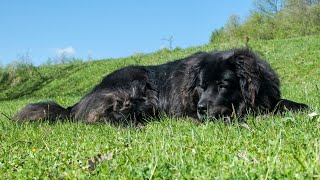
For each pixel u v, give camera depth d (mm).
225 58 1733
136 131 1512
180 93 1857
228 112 1673
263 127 1241
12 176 923
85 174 864
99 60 9141
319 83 3510
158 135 1304
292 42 7352
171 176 800
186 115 1833
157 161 860
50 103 2039
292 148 919
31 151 1197
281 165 788
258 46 7371
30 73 8891
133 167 873
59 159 1079
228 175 745
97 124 1797
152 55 8523
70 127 1698
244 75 1693
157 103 1971
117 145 1194
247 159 852
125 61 8430
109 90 1926
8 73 8969
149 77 2006
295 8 13133
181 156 918
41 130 1647
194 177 765
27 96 7746
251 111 1703
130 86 1938
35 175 916
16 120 1962
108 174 847
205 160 899
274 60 6250
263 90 1727
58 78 8406
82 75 8180
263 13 14406
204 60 1785
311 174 695
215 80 1685
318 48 6523
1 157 1161
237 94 1692
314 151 873
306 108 1705
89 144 1251
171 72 1979
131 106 1892
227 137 1141
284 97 2283
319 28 12656
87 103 1947
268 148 915
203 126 1383
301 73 5414
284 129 1148
